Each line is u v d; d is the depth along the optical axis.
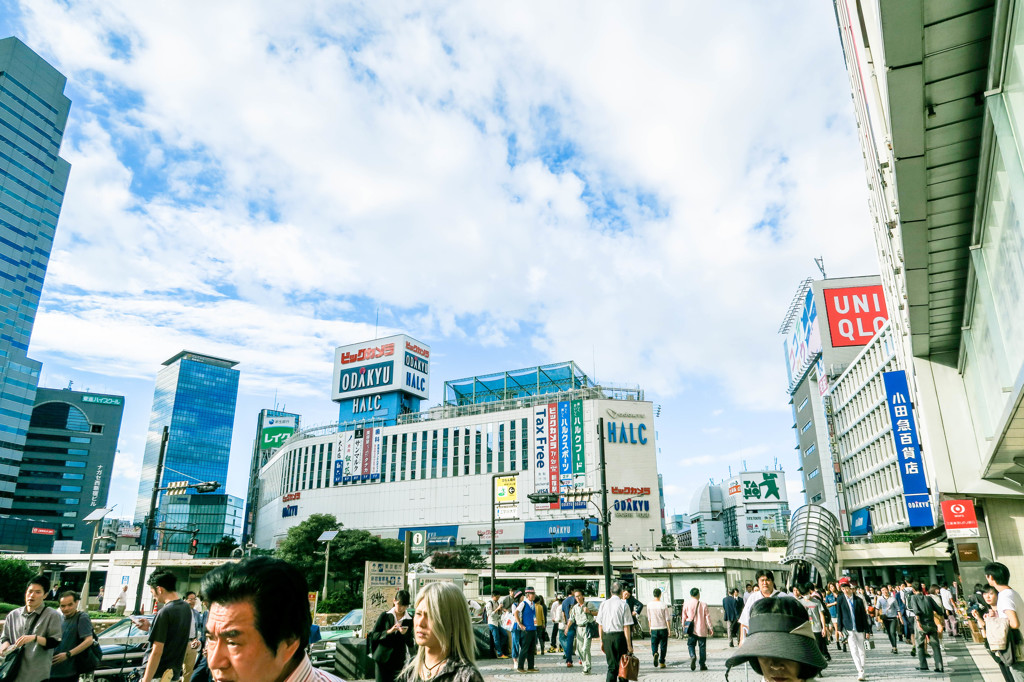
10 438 120.38
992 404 14.51
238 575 2.03
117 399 157.88
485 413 98.81
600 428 22.17
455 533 93.50
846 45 22.83
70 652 6.42
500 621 18.56
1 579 37.56
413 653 7.09
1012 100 7.88
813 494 94.25
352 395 111.50
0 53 123.44
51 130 131.50
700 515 198.75
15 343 121.31
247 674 1.96
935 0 7.41
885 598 17.83
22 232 123.56
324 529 62.06
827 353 80.75
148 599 59.97
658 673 13.82
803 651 2.02
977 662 14.48
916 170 10.38
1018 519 17.11
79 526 143.12
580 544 85.38
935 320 15.84
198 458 168.38
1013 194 8.31
